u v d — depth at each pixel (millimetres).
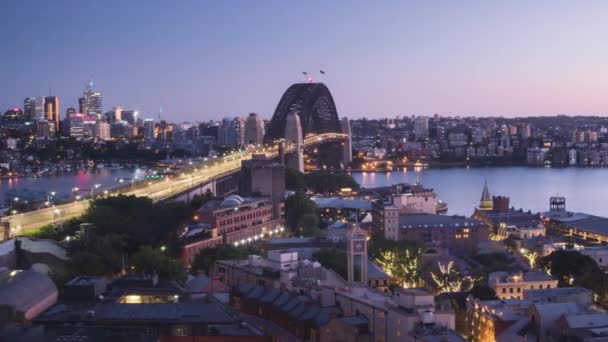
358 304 182250
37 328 145625
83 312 162125
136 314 158875
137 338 142250
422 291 176000
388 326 171500
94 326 152250
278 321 188375
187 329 154375
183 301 181875
